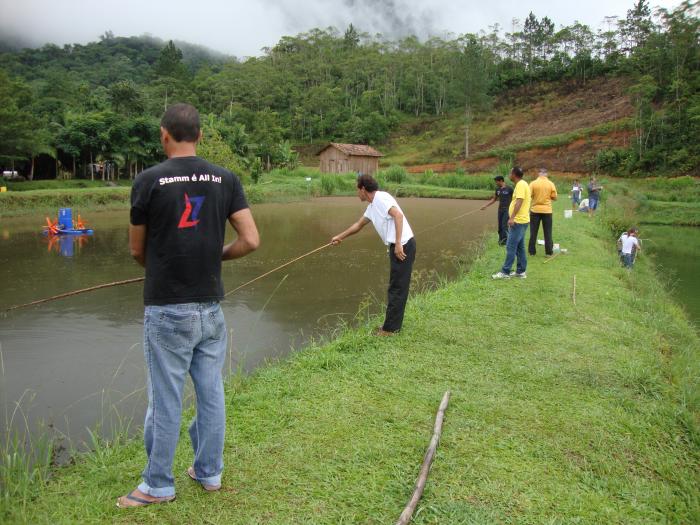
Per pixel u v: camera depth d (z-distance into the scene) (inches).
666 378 174.1
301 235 617.0
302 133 3334.2
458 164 2362.2
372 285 352.8
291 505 103.3
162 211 90.2
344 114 3393.2
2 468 119.7
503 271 315.0
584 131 2182.6
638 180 1786.4
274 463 118.0
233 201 99.0
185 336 94.5
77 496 107.5
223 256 102.3
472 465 118.2
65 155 1643.7
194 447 110.0
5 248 530.3
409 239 206.2
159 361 95.3
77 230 657.6
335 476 113.3
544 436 132.1
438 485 110.1
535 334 212.5
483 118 3034.0
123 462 123.0
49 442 148.9
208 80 3631.9
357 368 175.6
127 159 1684.3
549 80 3282.5
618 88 2719.0
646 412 146.6
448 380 166.4
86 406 176.4
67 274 398.0
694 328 287.7
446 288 292.8
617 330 220.5
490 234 545.6
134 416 169.2
